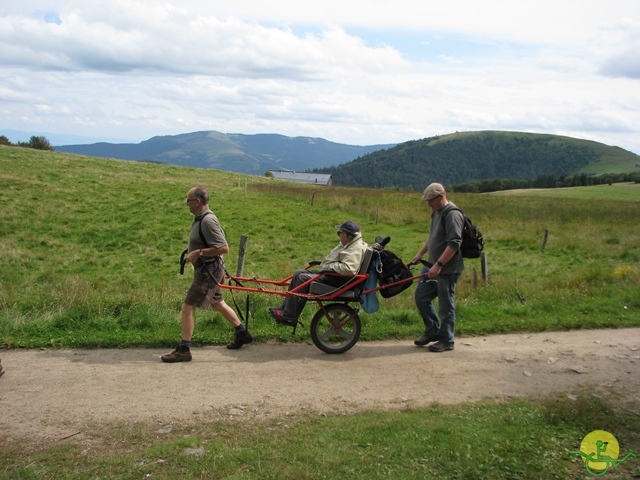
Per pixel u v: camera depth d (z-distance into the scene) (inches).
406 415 196.2
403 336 307.0
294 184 2087.8
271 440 176.2
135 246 822.5
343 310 274.5
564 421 191.6
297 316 272.7
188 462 160.9
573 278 490.6
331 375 242.5
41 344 266.1
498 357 272.4
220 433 182.7
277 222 1055.6
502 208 1339.8
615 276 501.0
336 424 188.5
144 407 202.2
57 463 161.0
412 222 1069.1
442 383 235.9
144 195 1299.2
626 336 319.9
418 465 161.2
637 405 209.9
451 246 269.0
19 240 818.2
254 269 665.6
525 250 840.9
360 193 1614.2
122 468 158.1
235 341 274.7
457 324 328.2
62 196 1191.6
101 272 663.8
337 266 264.4
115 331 288.4
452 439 174.9
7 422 187.0
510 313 362.3
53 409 198.2
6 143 2842.0
